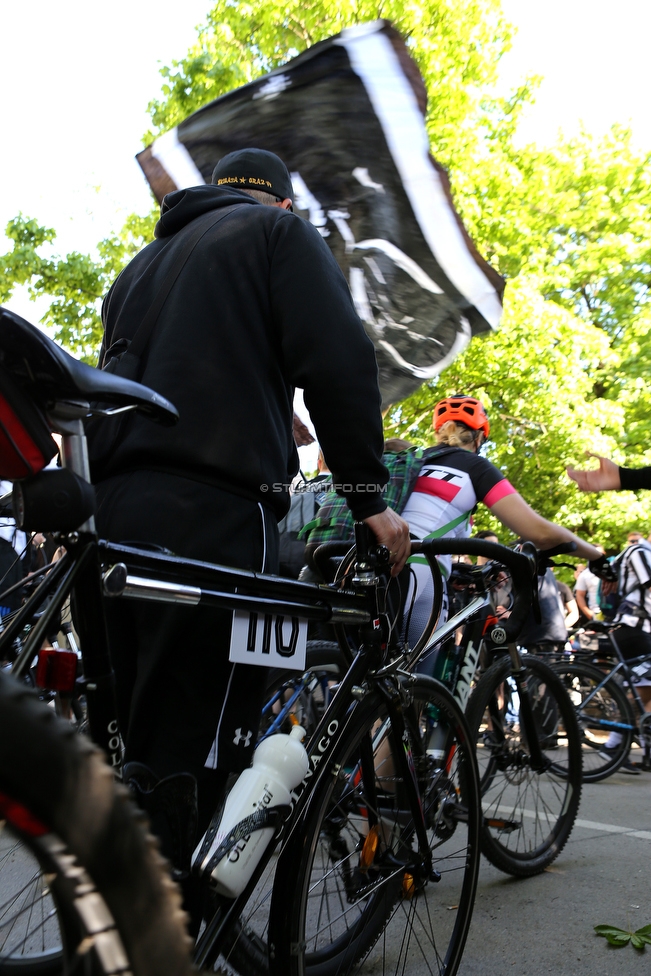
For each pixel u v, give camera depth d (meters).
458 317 3.35
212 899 1.52
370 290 3.31
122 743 1.39
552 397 12.45
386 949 1.90
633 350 15.24
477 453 3.29
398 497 2.83
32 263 11.73
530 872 2.95
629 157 14.29
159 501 1.48
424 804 2.00
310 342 1.57
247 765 1.54
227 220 1.69
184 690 1.47
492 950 2.29
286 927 1.54
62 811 0.85
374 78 3.03
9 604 1.97
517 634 2.77
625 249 14.30
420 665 2.89
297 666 1.61
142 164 3.20
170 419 1.34
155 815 1.36
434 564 2.26
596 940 2.37
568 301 15.48
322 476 3.00
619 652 5.68
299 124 3.10
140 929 0.89
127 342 1.64
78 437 1.22
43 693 1.45
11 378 1.12
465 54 11.72
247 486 1.55
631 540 6.39
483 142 12.35
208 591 1.41
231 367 1.57
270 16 11.12
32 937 1.24
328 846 1.73
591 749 5.29
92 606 1.22
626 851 3.33
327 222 3.24
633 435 14.19
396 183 3.15
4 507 1.68
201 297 1.60
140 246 12.40
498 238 12.30
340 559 2.14
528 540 2.91
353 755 1.80
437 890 2.06
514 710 3.06
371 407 1.59
